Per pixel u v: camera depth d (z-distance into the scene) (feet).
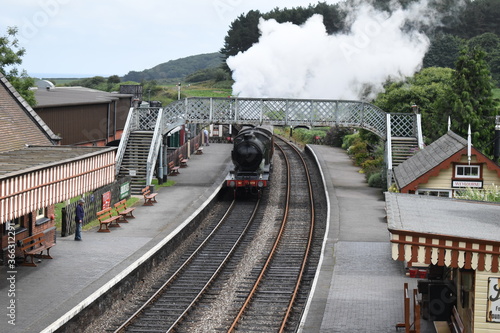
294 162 155.12
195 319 54.85
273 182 128.26
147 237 76.23
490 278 38.24
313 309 53.06
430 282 49.24
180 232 81.51
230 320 54.60
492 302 38.40
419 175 74.18
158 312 56.59
